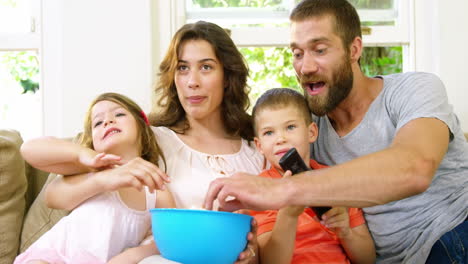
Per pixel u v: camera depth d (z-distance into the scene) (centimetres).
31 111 241
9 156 162
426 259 138
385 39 232
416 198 144
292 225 127
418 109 136
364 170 109
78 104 219
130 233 140
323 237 143
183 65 160
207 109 160
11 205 163
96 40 220
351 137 153
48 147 134
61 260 131
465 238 135
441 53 226
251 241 117
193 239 107
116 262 123
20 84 240
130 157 148
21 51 233
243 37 229
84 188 131
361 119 154
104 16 220
